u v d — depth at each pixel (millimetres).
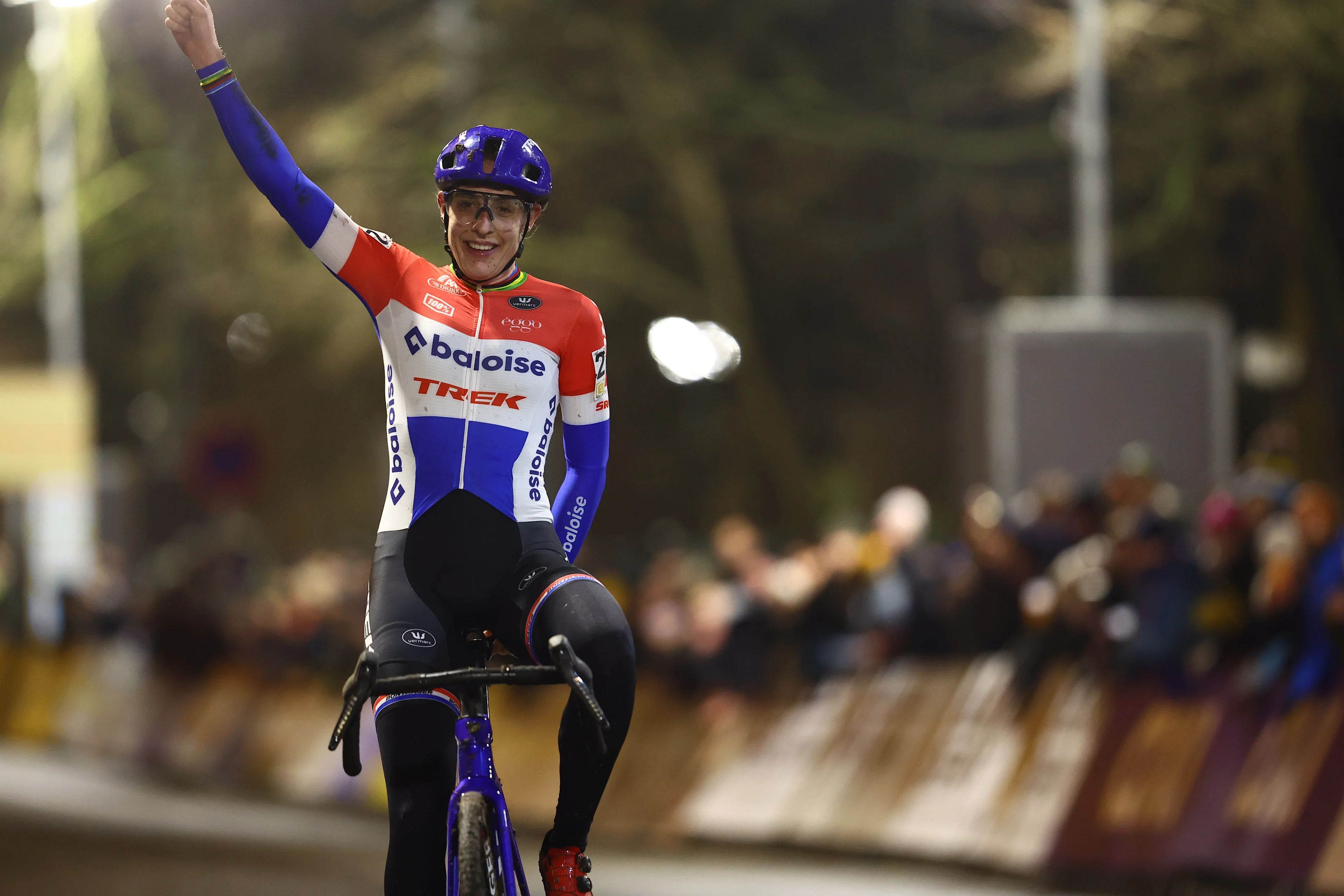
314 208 13742
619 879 30984
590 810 13516
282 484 85625
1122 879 28281
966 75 76875
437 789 12930
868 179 79875
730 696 37031
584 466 14539
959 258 80375
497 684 12242
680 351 61312
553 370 14086
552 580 13383
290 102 82250
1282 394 61875
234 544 66562
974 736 31797
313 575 54844
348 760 12070
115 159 85312
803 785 34688
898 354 82562
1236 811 26906
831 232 79875
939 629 33719
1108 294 60719
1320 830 25500
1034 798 30094
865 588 35125
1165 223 63750
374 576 13789
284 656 53312
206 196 79938
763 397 78500
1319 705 26250
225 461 54938
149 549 67125
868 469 81750
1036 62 64562
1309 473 58812
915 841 31938
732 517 78812
